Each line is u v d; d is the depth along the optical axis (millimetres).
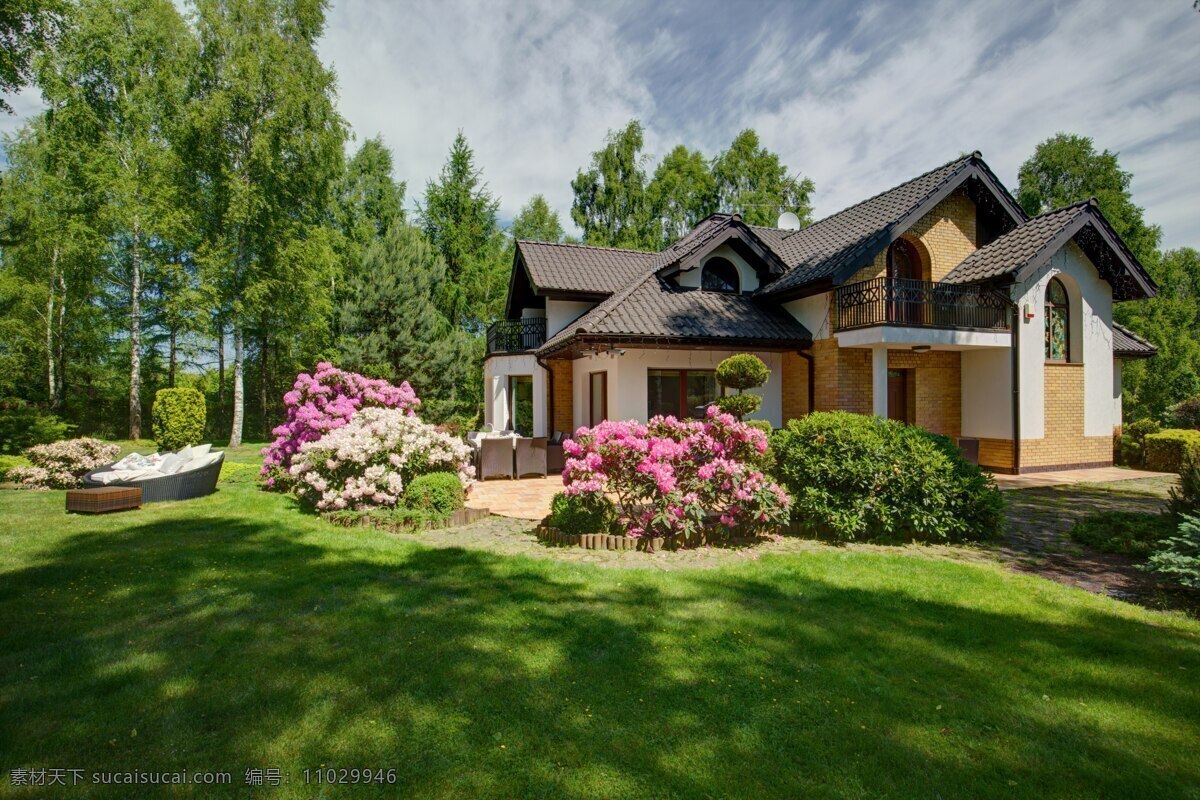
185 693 3223
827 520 7043
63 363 26766
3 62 13445
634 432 7113
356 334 24594
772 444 7965
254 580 5215
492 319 30594
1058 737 2932
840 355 13383
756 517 6855
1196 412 16906
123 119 21156
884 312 12305
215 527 7383
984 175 13602
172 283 23656
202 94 21062
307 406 10648
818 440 7457
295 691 3242
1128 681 3490
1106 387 14211
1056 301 14094
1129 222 26109
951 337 12523
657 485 6609
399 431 8789
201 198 21453
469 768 2600
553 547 6703
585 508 6977
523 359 18141
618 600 4805
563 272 17156
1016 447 13117
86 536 6852
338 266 25688
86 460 11383
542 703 3141
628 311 13156
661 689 3312
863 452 7164
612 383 13430
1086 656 3820
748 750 2762
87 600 4688
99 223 20875
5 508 8609
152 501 9000
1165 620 4559
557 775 2557
